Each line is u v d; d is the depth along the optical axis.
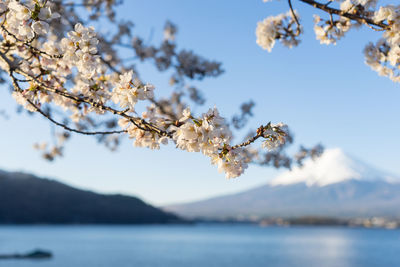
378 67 4.57
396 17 3.46
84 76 3.29
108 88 3.51
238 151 2.64
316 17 4.45
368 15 3.72
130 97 2.77
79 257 57.97
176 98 9.68
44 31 2.89
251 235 189.00
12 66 3.06
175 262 54.53
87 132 2.96
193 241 122.50
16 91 3.32
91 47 3.10
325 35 4.43
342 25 4.32
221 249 86.06
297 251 82.94
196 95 9.72
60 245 89.06
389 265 55.78
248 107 9.33
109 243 101.44
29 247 78.06
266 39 4.94
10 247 76.56
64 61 3.50
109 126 5.44
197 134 2.56
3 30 3.29
